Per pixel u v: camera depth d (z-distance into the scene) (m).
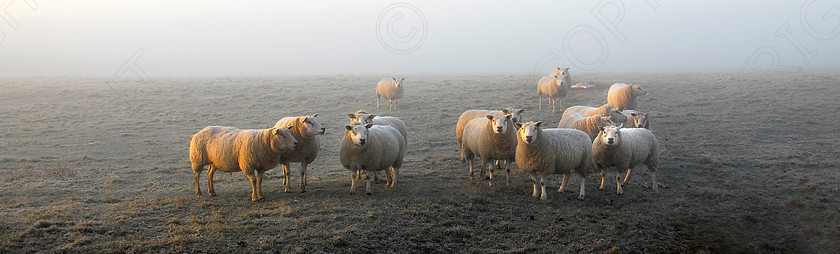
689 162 16.88
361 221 10.38
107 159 18.53
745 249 9.90
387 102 33.81
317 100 34.94
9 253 8.28
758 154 17.81
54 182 14.27
